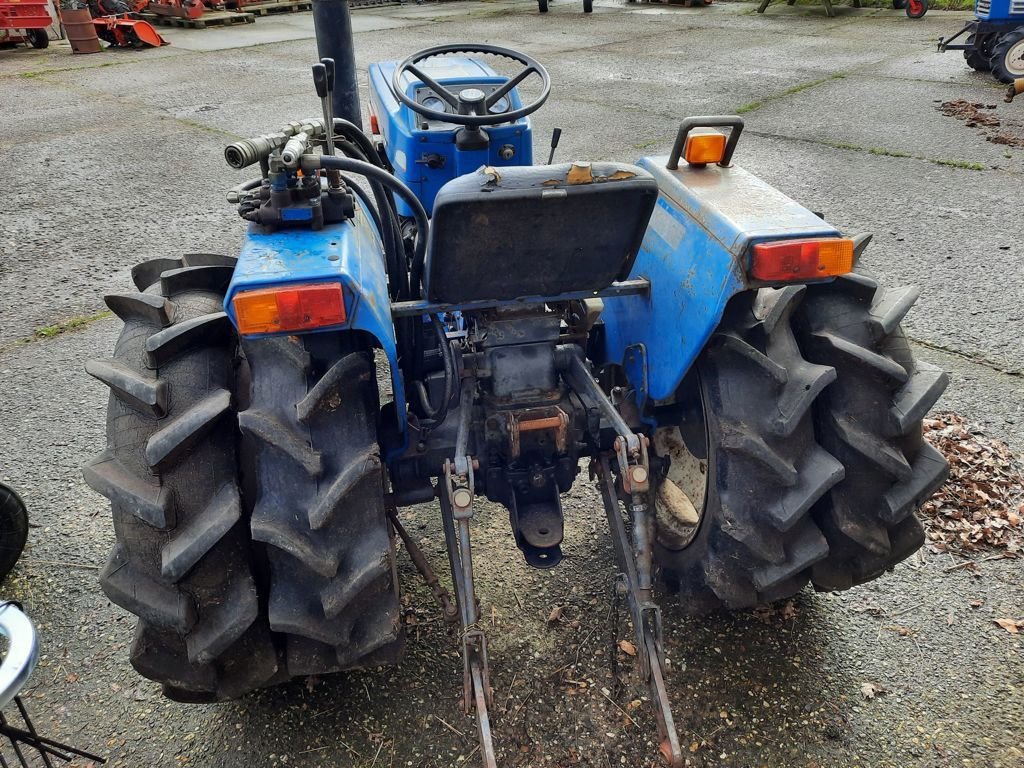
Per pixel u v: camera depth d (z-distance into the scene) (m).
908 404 2.09
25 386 4.14
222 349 2.08
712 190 2.25
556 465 2.40
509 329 2.33
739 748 2.24
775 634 2.60
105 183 7.12
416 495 2.39
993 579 2.83
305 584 1.93
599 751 2.24
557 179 1.84
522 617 2.69
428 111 2.79
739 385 2.10
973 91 9.78
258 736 2.31
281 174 1.98
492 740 2.11
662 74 11.05
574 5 17.73
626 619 2.66
